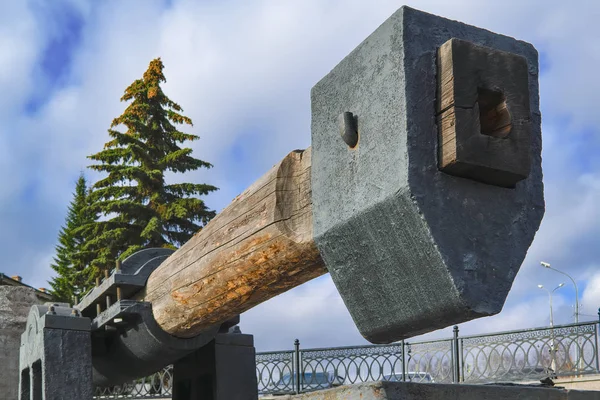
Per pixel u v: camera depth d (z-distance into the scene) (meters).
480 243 2.06
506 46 2.25
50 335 4.44
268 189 2.88
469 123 2.01
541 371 8.95
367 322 2.36
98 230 24.41
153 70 27.27
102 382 5.21
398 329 2.27
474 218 2.07
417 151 2.02
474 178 2.09
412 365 10.03
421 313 2.13
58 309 4.68
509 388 3.96
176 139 27.12
